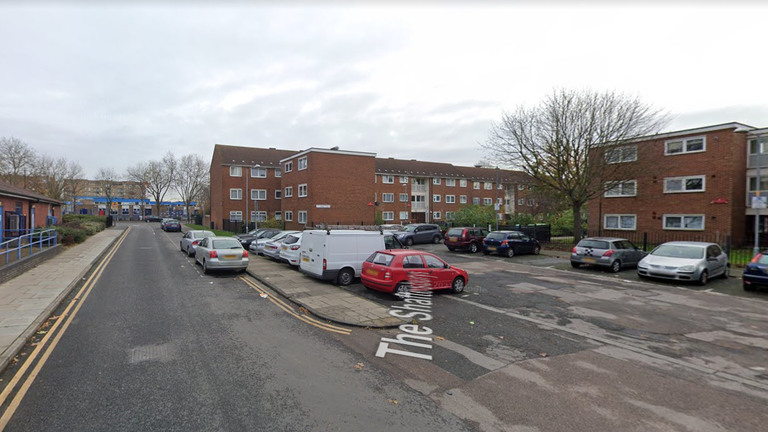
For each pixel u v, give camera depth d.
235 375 5.18
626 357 6.12
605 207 26.53
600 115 21.61
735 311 9.10
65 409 4.21
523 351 6.33
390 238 15.63
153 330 7.12
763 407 4.51
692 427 4.05
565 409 4.40
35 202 24.30
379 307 9.05
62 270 13.48
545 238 27.47
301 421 4.04
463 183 55.19
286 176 38.75
